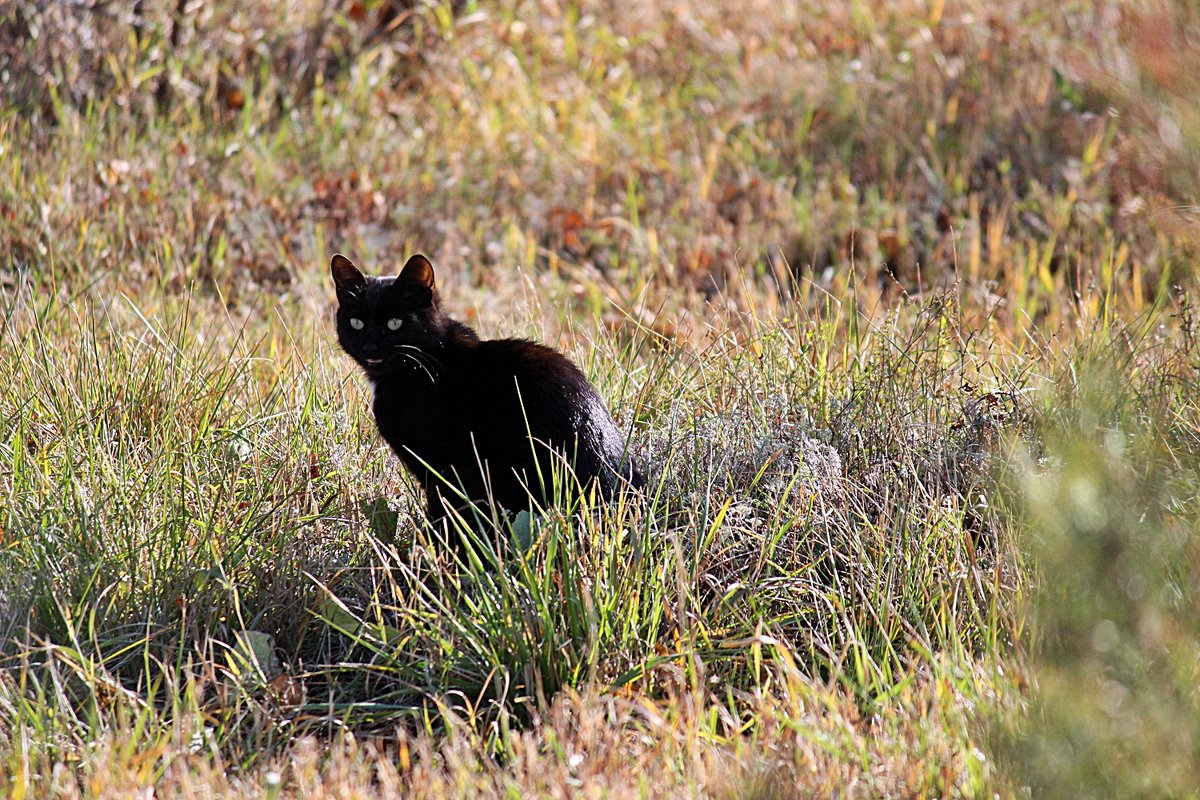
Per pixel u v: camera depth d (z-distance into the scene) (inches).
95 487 316.2
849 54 749.9
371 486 341.7
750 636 280.4
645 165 665.6
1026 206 623.5
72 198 556.4
